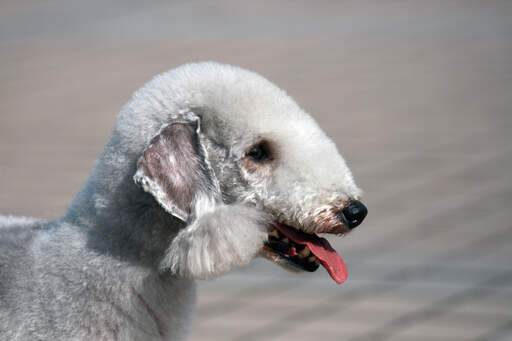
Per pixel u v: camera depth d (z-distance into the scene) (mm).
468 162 17594
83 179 17062
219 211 5305
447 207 14961
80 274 5477
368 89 24156
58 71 27453
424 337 10211
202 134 5684
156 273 5570
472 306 11086
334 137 19672
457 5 36844
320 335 10359
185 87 5664
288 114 5758
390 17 34906
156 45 30609
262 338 10297
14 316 5488
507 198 15344
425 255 12820
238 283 12117
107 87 25297
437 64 26594
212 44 30406
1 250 5746
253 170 5656
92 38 32281
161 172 5223
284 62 27391
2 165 18109
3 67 28281
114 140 5648
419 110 21750
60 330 5414
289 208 5566
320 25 33781
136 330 5539
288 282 12117
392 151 18484
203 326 10656
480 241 13344
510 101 22266
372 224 14234
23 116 22453
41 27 34625
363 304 11250
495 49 28016
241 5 39500
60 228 5746
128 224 5500
